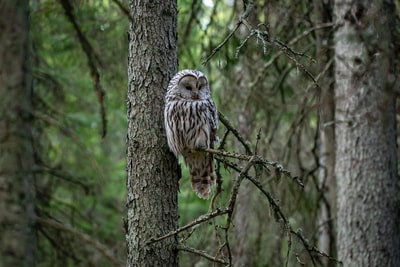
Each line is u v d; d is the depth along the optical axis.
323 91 11.26
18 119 4.10
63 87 14.45
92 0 12.70
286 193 12.01
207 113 7.64
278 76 12.41
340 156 10.12
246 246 12.36
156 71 7.32
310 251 7.27
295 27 11.84
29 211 4.13
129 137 7.35
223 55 11.03
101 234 15.17
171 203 7.22
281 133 15.27
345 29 9.94
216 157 7.38
